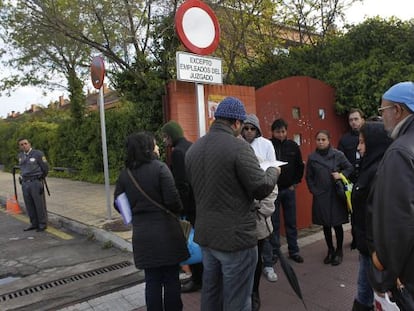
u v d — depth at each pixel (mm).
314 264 4426
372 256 2105
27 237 6500
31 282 4387
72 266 4828
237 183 2404
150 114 6867
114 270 4594
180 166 3461
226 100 2566
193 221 3531
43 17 9445
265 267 4098
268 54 8742
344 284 3838
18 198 10281
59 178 14992
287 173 4457
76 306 3680
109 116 12133
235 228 2402
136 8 8969
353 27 7445
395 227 1728
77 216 7359
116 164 12156
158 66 7199
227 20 8906
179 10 4098
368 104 6027
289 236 4566
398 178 1744
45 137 17109
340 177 4242
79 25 9484
